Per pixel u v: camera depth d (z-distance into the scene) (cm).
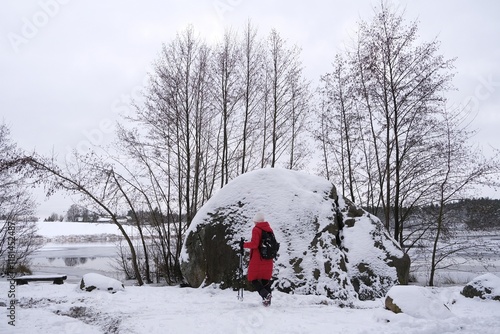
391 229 1905
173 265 1781
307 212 984
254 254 710
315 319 598
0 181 1916
